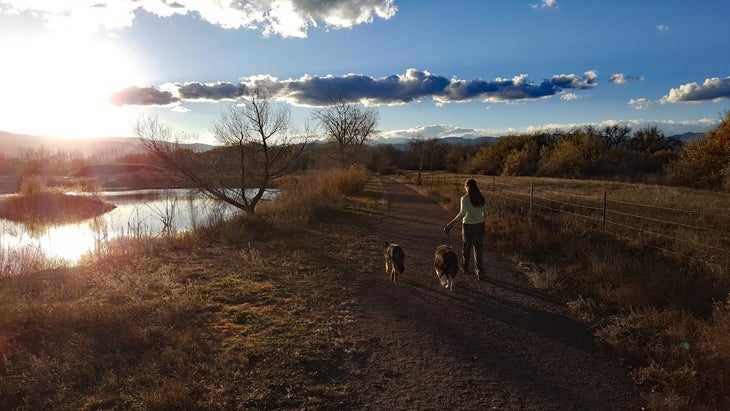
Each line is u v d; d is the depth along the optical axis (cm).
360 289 723
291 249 1024
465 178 4425
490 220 1322
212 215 1448
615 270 734
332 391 397
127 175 5188
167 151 1631
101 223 2183
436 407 375
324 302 647
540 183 3212
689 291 621
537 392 402
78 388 391
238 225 1291
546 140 5559
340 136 4028
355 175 2841
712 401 377
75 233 1931
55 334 491
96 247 1066
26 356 443
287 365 442
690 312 555
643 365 455
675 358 448
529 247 982
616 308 614
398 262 751
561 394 399
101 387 388
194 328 517
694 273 748
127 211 2797
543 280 739
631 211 1529
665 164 3819
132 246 1036
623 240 1047
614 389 409
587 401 388
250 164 1681
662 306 598
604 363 462
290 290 696
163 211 2481
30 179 3162
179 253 986
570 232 1116
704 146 2867
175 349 462
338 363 454
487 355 479
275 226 1280
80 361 434
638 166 4288
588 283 715
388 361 462
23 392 382
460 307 636
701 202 1719
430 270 859
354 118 4059
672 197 1942
